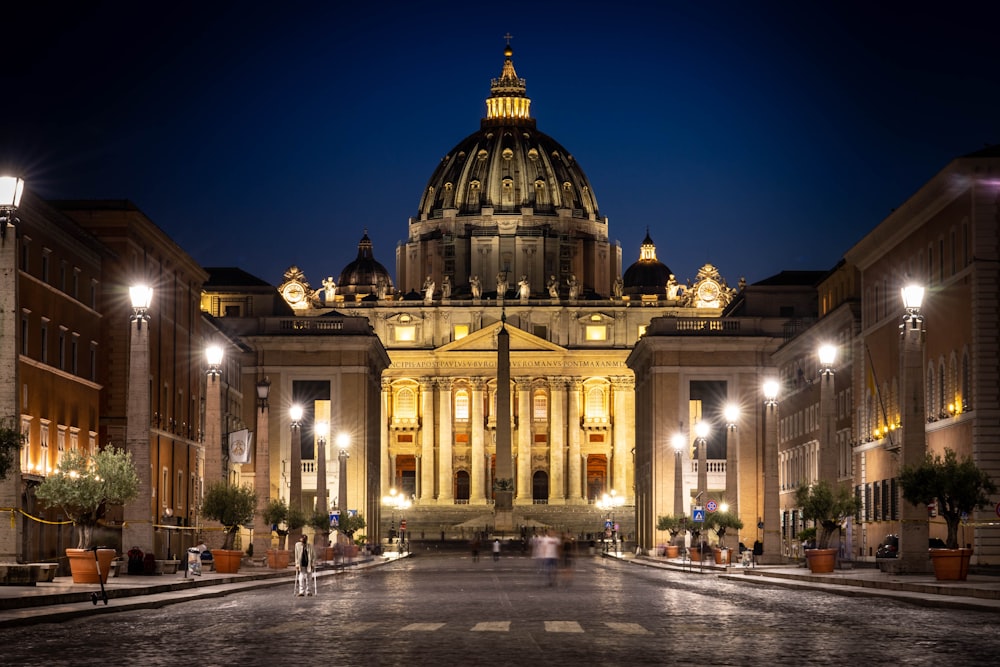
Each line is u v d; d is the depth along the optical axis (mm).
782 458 137125
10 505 47594
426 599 51594
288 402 160750
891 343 94375
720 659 27797
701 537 103125
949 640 32000
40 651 29453
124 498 58875
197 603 48625
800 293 156500
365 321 163625
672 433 151625
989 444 77438
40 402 78000
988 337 78000
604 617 40344
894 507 92125
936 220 85875
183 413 110188
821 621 38188
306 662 27172
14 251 46531
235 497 71938
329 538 119812
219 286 173500
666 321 153875
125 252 93875
